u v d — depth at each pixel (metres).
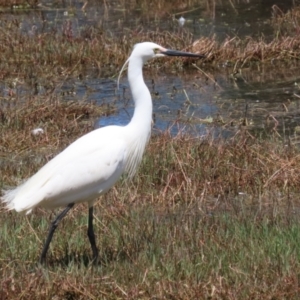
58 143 14.47
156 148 13.64
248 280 8.85
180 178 12.62
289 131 15.45
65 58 20.73
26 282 8.75
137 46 9.88
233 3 27.47
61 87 18.89
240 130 14.95
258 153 13.41
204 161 13.18
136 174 12.58
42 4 28.12
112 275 9.03
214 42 21.20
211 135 14.56
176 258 9.45
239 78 19.72
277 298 8.52
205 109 17.09
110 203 11.62
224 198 12.20
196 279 8.89
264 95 18.17
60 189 9.13
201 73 20.17
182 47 21.22
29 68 20.23
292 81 19.36
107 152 9.34
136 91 9.76
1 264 9.43
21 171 12.91
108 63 20.80
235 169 12.95
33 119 15.72
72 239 10.13
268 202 12.05
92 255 9.69
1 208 11.16
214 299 8.50
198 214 11.53
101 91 18.58
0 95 17.84
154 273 9.08
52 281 8.75
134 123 9.73
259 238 10.14
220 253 9.62
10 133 14.76
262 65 20.77
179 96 18.16
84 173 9.19
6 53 21.02
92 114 16.64
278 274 8.97
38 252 9.75
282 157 13.38
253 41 21.77
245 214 11.32
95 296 8.63
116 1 28.53
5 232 10.17
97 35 22.55
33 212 11.17
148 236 10.24
